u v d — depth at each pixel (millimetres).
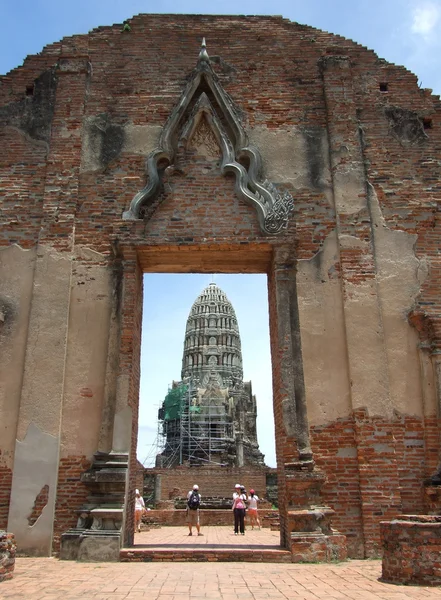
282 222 12367
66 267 12305
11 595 6645
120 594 6707
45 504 10766
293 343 11562
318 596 6629
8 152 13320
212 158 13297
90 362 11695
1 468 11102
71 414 11359
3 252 12508
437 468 10969
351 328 11852
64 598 6449
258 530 21250
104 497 10422
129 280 11945
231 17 14789
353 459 11109
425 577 7414
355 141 13328
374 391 11422
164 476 36250
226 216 12711
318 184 13070
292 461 10695
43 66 14164
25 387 11469
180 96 13828
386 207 12883
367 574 8453
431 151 13391
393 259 12484
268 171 13141
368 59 14258
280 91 13938
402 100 13852
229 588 7152
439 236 12672
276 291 11922
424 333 11852
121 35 14492
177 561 9781
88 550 9836
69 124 13461
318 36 14570
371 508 10688
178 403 44969
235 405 45062
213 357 47625
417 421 11352
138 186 13000
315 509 10266
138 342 12438
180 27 14648
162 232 12508
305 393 11461
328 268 12383
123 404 11055
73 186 12914
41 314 11961
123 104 13742
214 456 42281
